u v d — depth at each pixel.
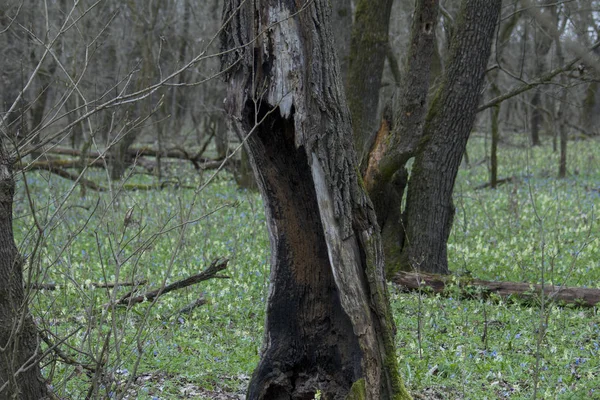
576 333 7.33
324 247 5.20
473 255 10.81
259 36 4.78
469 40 9.31
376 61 11.91
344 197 4.84
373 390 4.72
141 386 5.83
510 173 20.89
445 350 6.83
